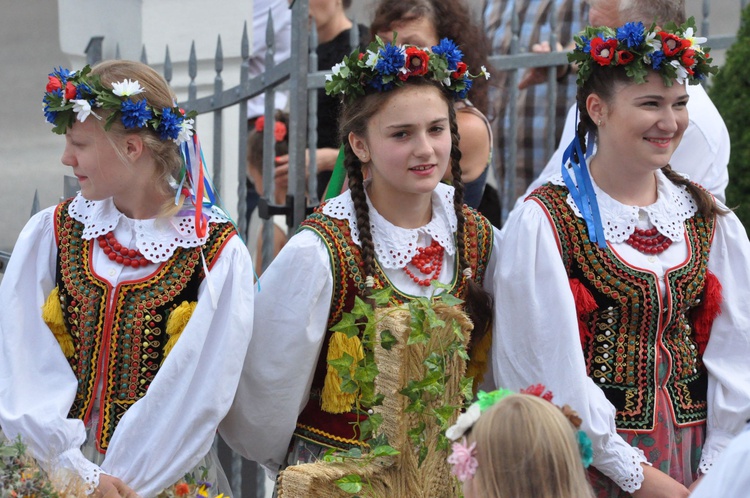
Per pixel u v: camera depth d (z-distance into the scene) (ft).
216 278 17.26
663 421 17.80
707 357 18.44
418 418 15.67
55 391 17.04
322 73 22.77
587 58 18.07
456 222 18.22
